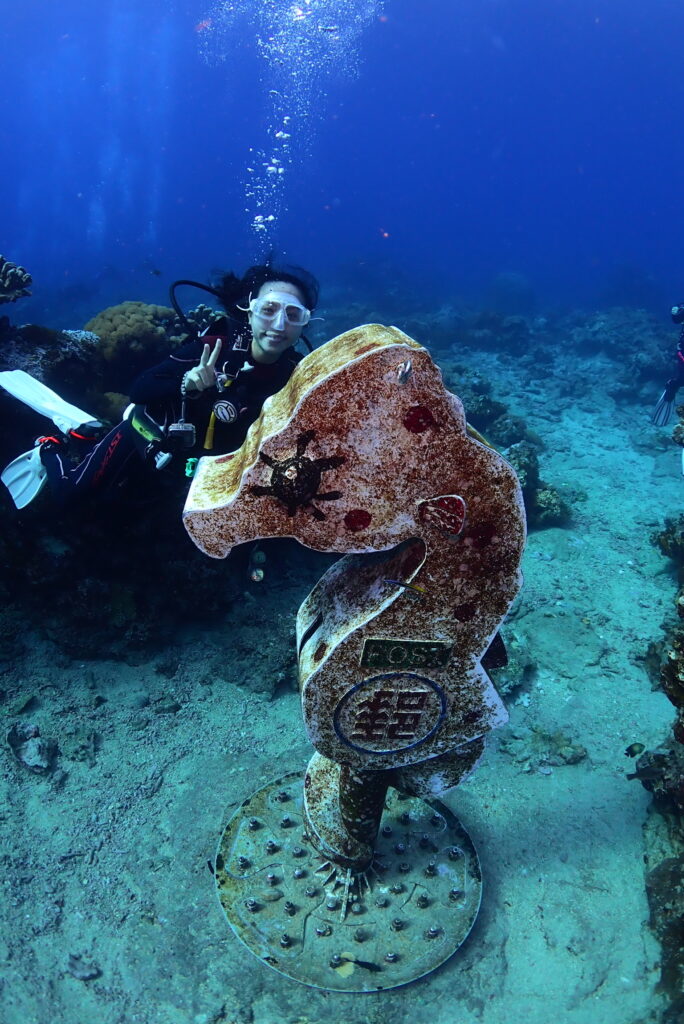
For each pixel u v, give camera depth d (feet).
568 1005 11.19
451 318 70.13
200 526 6.95
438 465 6.62
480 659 7.95
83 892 12.77
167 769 15.42
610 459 34.01
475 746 9.41
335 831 11.24
